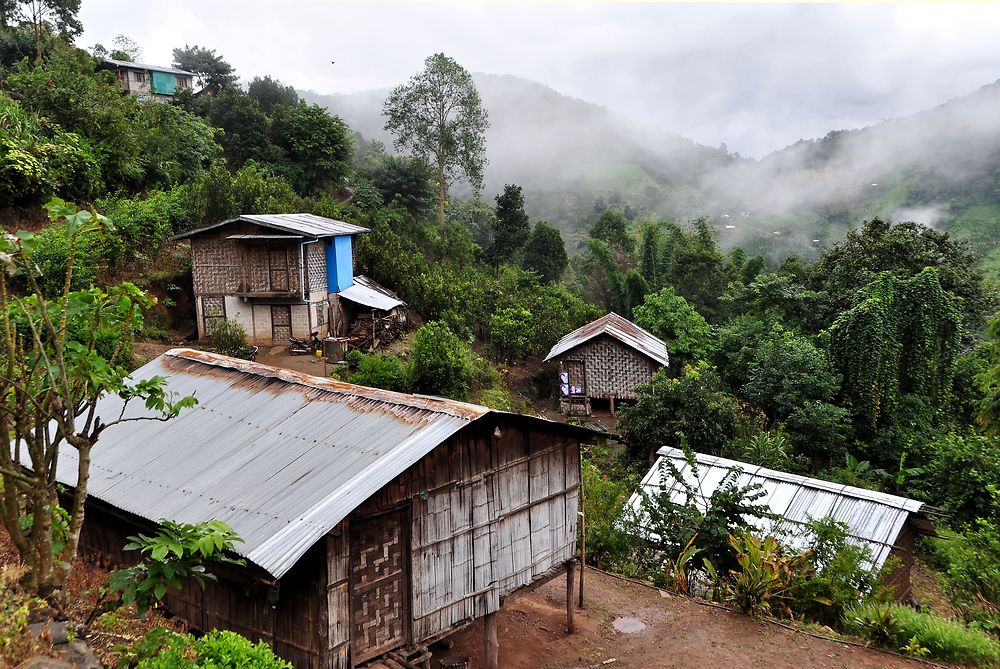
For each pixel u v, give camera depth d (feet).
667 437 71.51
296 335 77.97
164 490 26.30
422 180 144.46
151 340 72.23
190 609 26.96
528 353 104.01
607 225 170.71
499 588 30.37
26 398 15.55
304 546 21.12
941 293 82.94
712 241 154.10
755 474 53.21
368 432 27.17
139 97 134.00
